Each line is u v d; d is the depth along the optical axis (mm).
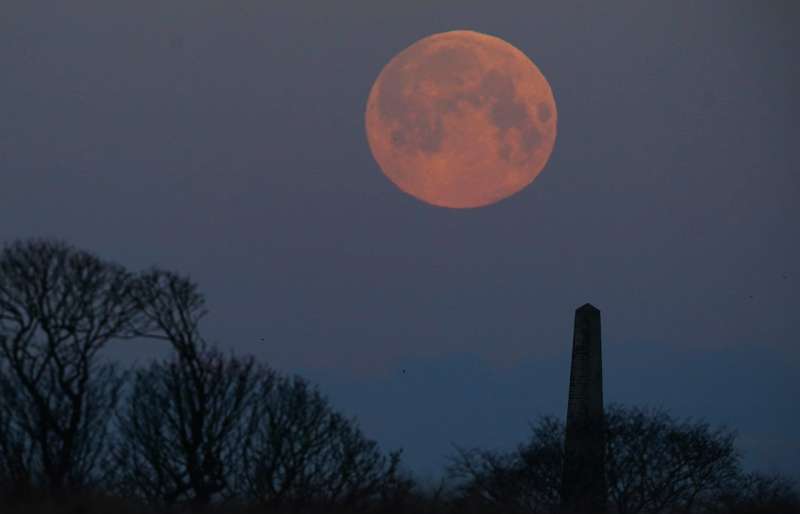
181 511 135875
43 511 120312
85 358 149000
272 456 151125
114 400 149750
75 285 152500
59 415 145750
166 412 149500
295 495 149375
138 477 146375
